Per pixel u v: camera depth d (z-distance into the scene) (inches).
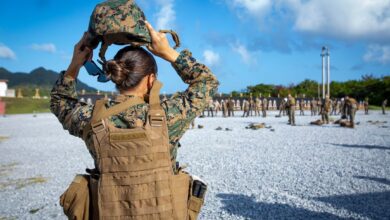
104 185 69.7
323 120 1151.6
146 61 77.0
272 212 245.0
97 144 71.4
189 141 704.4
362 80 3612.2
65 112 80.7
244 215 239.9
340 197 279.9
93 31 71.9
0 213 259.6
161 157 70.9
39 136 903.7
